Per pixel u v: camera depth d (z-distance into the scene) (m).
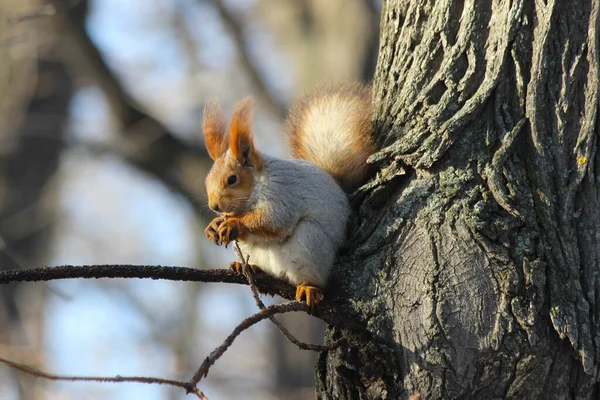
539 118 5.36
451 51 5.41
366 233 5.39
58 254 11.20
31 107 7.66
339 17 7.42
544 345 5.32
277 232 5.43
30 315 7.96
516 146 5.36
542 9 5.37
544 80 5.36
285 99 8.81
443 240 5.35
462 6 5.42
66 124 7.96
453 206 5.36
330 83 5.58
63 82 7.84
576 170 5.35
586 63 5.36
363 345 5.36
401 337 5.34
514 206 5.34
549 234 5.34
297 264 5.41
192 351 10.03
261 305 5.34
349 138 5.49
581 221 5.34
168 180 7.04
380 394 5.35
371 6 7.39
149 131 6.88
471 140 5.38
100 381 5.21
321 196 5.43
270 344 8.73
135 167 7.23
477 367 5.32
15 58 7.19
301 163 5.46
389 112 5.46
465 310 5.33
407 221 5.37
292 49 8.24
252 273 5.41
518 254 5.33
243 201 5.46
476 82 5.39
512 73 5.38
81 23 6.77
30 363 6.79
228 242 5.45
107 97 6.89
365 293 5.36
